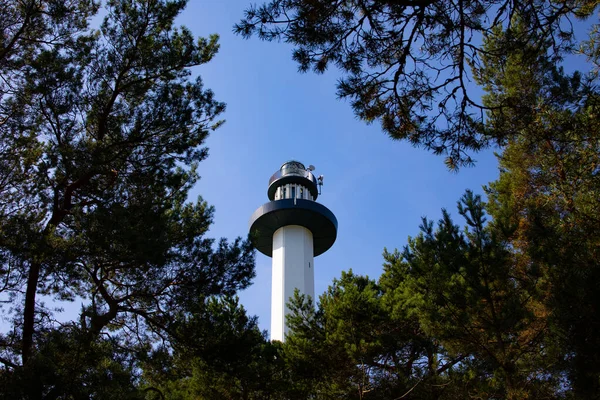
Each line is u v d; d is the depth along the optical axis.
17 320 9.84
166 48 12.48
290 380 13.88
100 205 10.09
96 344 8.48
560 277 8.12
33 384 7.02
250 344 11.28
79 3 12.20
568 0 7.22
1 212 10.16
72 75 11.32
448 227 10.49
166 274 10.69
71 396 7.37
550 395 8.93
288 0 6.80
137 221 9.97
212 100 12.45
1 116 11.16
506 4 7.04
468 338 9.88
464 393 10.20
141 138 11.48
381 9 7.03
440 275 9.84
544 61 7.62
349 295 14.18
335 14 7.12
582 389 7.52
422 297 10.43
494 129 7.89
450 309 9.81
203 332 10.97
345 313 14.06
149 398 11.55
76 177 10.49
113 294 11.52
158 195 11.35
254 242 11.65
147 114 11.52
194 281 10.75
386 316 13.84
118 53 11.98
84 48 11.77
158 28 12.59
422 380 12.43
